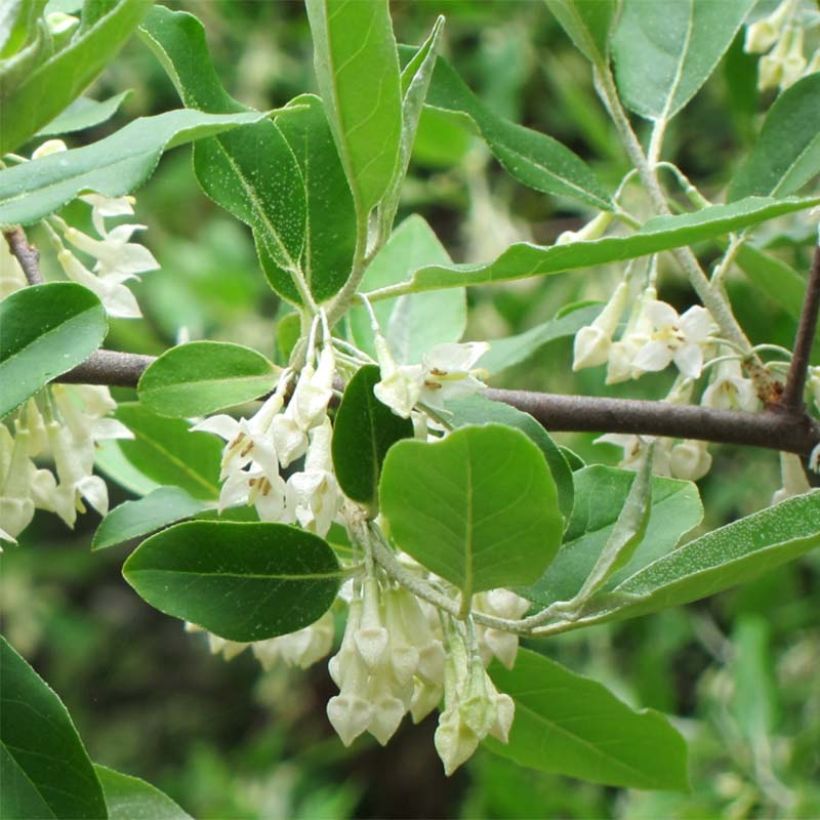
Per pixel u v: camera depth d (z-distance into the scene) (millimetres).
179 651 1388
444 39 933
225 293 985
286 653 462
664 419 463
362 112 411
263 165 442
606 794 879
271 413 418
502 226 874
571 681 471
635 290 479
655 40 508
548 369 822
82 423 467
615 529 397
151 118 412
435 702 425
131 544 1256
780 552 397
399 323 517
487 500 385
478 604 429
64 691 1338
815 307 455
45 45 404
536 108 945
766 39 541
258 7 989
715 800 745
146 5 396
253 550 419
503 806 748
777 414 465
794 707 839
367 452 417
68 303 414
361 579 420
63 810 404
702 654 1046
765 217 413
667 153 834
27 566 1216
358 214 424
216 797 1043
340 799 983
